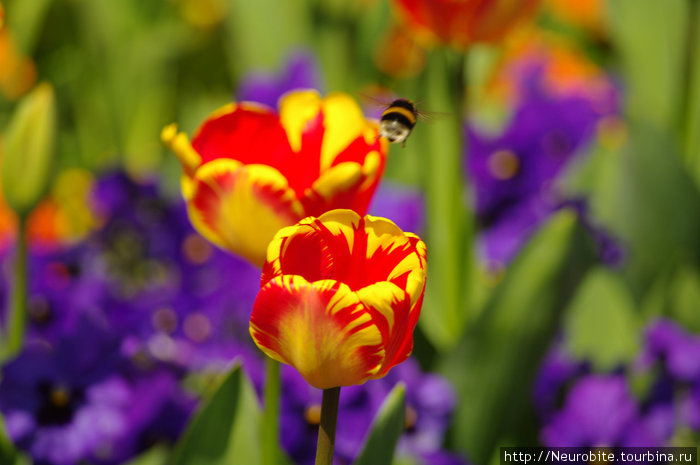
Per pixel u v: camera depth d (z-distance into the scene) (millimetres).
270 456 1321
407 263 1189
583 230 1504
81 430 1428
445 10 1535
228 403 1327
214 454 1328
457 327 1596
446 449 1519
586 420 1492
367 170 1265
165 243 1621
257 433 1331
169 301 1555
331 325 1183
